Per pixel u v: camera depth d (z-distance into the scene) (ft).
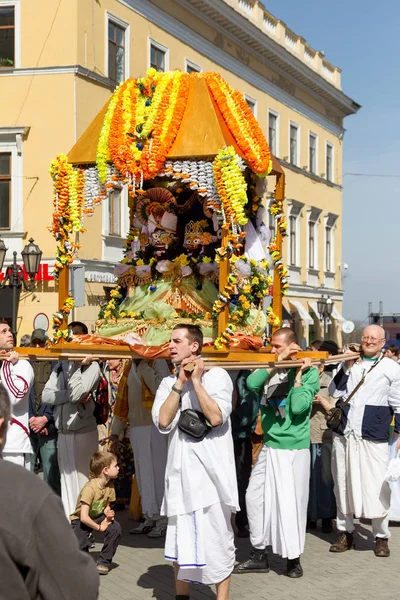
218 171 23.63
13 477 9.81
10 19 74.08
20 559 9.55
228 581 20.26
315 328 127.65
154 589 22.62
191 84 25.35
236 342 24.23
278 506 23.88
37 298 73.00
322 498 29.91
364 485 26.71
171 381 21.01
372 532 29.81
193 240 27.63
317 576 24.23
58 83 72.69
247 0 102.83
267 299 28.81
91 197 26.89
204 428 19.94
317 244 128.77
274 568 25.14
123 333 26.48
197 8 90.07
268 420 24.38
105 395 28.63
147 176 24.56
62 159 26.68
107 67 76.48
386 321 111.75
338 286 137.69
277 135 113.29
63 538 9.62
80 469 27.73
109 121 25.57
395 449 31.50
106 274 76.54
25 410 25.41
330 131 133.90
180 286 26.68
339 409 27.32
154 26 83.20
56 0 72.74
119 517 31.83
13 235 73.72
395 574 24.53
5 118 74.02
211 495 19.97
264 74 108.58
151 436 28.32
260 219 28.73
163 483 28.50
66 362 27.91
